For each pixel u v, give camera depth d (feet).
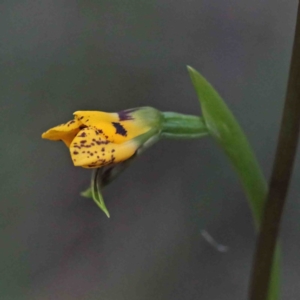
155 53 0.73
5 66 0.74
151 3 0.73
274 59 0.73
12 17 0.73
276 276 0.56
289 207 0.75
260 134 0.74
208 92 0.55
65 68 0.74
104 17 0.73
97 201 0.54
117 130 0.54
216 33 0.73
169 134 0.55
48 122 0.75
